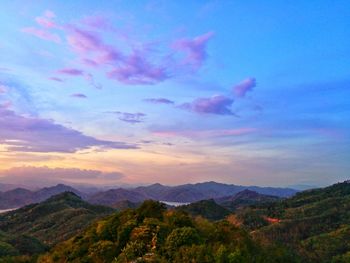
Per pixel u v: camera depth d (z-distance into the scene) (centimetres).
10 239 19975
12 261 12256
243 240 7638
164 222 7981
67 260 8000
